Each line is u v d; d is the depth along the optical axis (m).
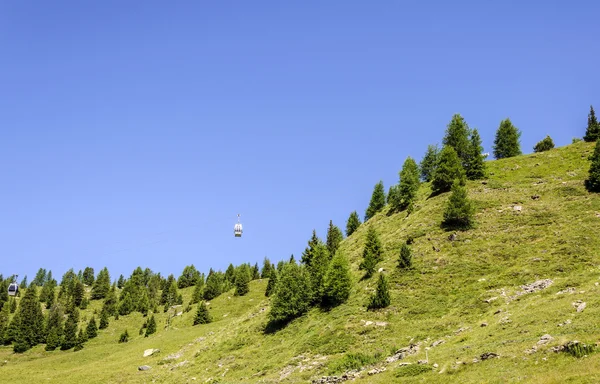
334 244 100.38
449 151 99.00
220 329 88.38
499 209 82.19
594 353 30.23
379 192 124.50
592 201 76.19
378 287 62.16
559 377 28.09
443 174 97.69
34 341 124.94
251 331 73.94
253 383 50.75
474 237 74.62
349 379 43.22
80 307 167.00
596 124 110.19
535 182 93.25
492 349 37.09
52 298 175.00
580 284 49.38
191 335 95.56
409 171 103.44
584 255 59.41
